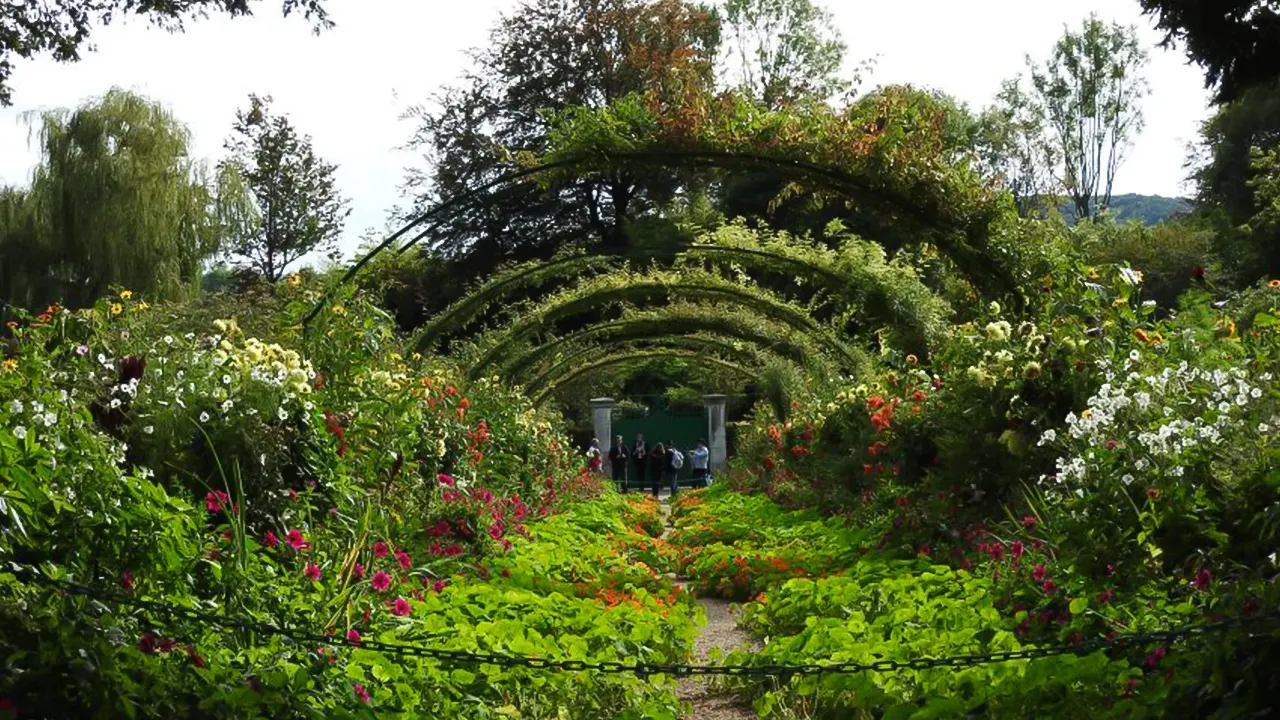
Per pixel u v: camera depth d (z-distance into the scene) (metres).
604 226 36.09
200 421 6.67
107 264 25.95
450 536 9.06
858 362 16.50
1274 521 4.27
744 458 23.53
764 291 17.23
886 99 9.81
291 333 9.48
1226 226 32.31
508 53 36.81
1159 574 5.16
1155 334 7.57
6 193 26.53
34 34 12.31
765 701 5.88
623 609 7.38
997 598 6.23
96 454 4.51
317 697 4.36
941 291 14.27
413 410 9.02
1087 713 4.56
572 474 19.41
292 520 6.68
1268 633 3.82
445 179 36.25
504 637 6.13
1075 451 6.47
